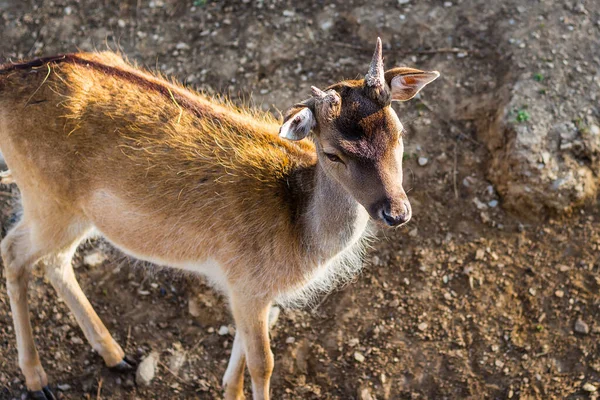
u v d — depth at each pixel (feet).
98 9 24.07
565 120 20.16
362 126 12.50
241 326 15.69
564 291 18.52
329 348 18.08
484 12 22.67
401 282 18.86
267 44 22.71
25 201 16.26
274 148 15.56
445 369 17.66
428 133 20.84
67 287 17.53
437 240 19.38
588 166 19.80
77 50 23.13
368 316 18.45
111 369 17.84
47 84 15.37
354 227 14.40
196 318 18.70
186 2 24.06
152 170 15.14
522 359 17.71
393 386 17.52
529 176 19.60
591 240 19.22
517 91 20.68
